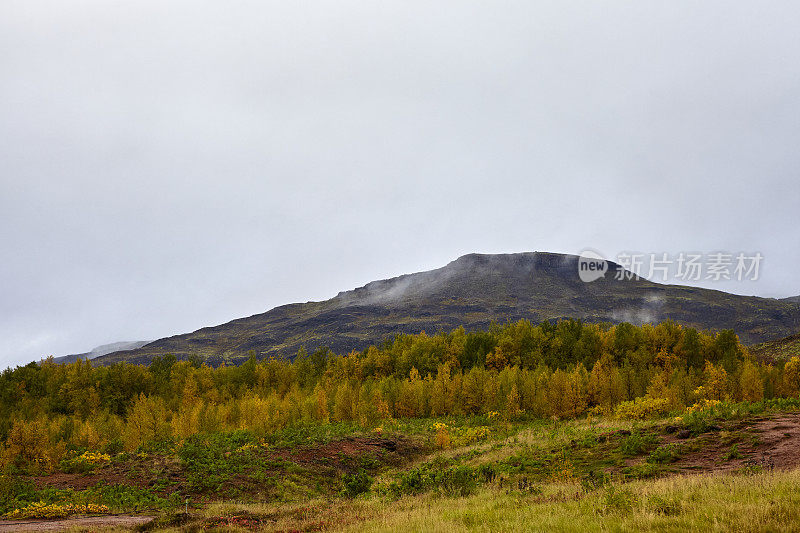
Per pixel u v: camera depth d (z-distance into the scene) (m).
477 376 81.00
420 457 48.00
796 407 31.91
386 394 79.38
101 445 51.44
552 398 67.19
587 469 25.64
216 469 34.53
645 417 41.69
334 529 15.96
